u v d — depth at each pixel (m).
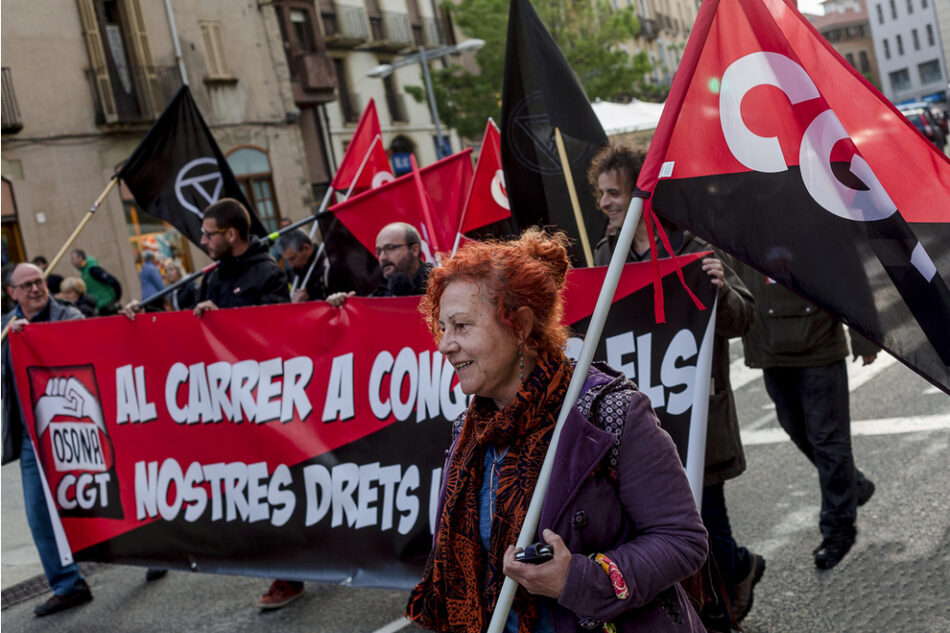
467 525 2.06
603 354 3.59
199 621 5.02
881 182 2.64
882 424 6.62
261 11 26.59
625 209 3.81
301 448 4.53
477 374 2.02
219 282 5.48
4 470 9.57
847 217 2.57
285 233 7.05
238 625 4.88
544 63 4.57
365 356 4.34
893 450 6.01
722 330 3.62
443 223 6.49
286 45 29.33
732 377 9.19
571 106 4.57
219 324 4.73
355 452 4.39
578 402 1.99
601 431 1.95
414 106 36.19
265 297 5.34
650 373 3.53
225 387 4.73
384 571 4.34
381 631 4.52
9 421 5.46
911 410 6.83
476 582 2.05
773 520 5.21
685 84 2.59
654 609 1.97
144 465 5.02
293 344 4.53
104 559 5.18
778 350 4.47
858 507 5.18
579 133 4.55
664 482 1.94
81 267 16.23
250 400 4.68
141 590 5.71
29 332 5.29
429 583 2.16
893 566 4.36
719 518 3.70
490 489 2.05
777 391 4.71
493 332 2.01
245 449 4.70
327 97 30.17
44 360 5.27
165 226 23.30
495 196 6.12
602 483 1.95
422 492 4.23
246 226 5.45
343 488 4.43
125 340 5.03
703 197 2.58
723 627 3.66
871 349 4.61
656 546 1.90
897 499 5.17
